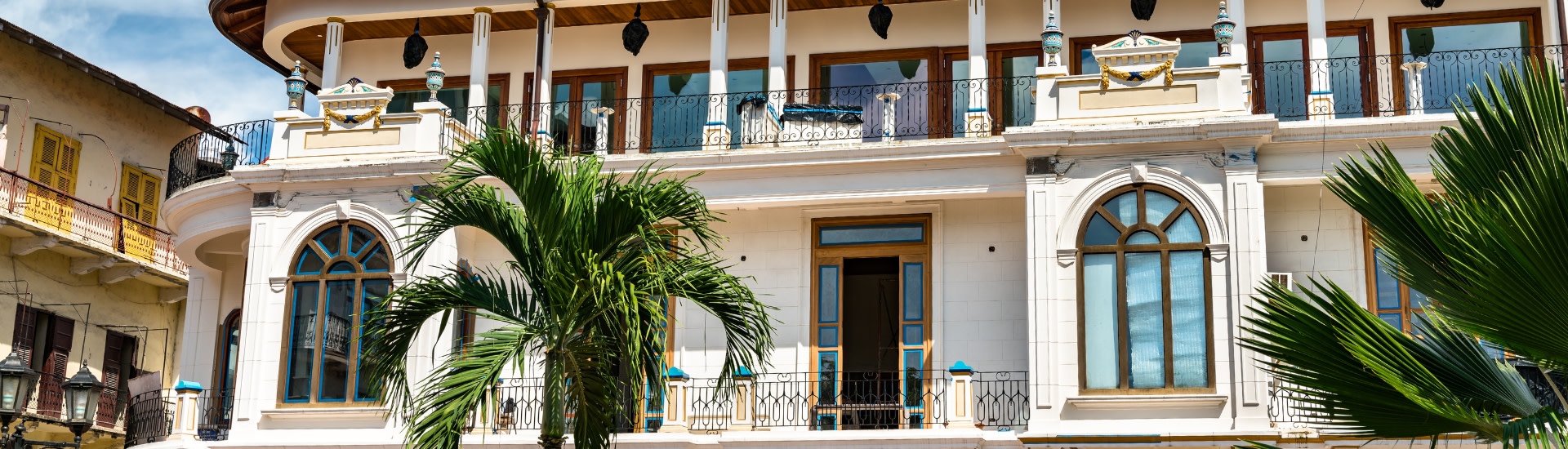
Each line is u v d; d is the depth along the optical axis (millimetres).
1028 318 18297
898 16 21906
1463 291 10695
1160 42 18797
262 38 24062
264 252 20359
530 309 14648
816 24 22109
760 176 19781
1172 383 17828
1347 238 18781
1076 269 18328
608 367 14359
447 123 20625
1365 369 10531
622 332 14211
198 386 19875
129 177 29469
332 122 20734
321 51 24125
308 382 19875
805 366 19750
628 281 13781
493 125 22625
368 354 15375
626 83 22531
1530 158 10539
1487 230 10172
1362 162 18234
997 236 19703
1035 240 18469
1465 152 11094
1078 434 17641
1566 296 10031
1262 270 17859
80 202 27109
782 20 21125
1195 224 18203
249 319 20141
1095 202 18484
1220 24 18953
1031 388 18078
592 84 22719
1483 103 11031
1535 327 10328
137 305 29344
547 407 14078
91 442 27812
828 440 18109
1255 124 18031
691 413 19375
